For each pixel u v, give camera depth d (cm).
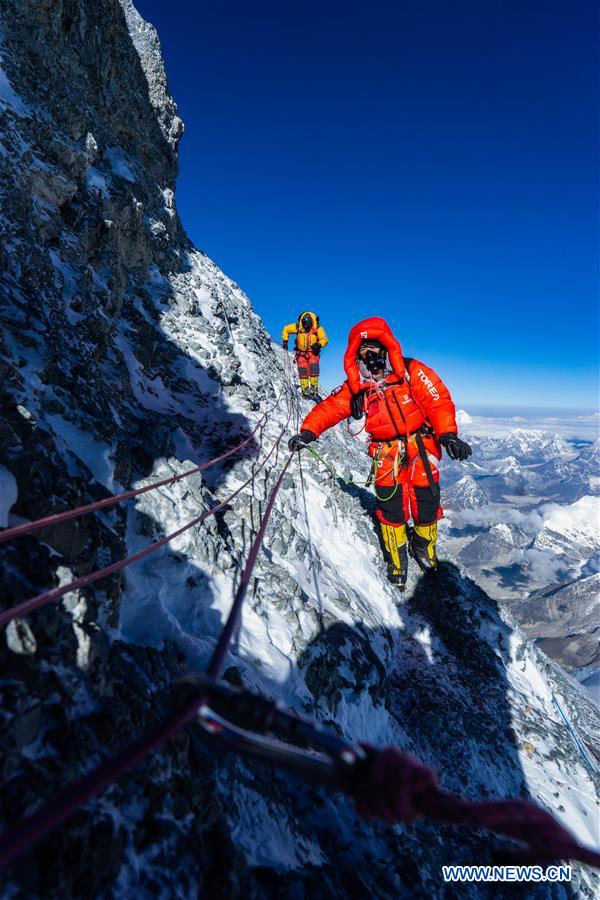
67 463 355
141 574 393
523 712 719
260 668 414
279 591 515
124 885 202
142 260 1067
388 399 591
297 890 272
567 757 690
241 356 1214
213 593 438
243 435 829
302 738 106
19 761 190
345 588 667
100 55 1047
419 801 90
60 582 266
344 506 865
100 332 649
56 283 611
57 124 791
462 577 875
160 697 298
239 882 247
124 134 1165
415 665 677
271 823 308
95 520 341
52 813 101
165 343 959
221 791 291
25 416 330
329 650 501
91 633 257
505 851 94
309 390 1427
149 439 527
